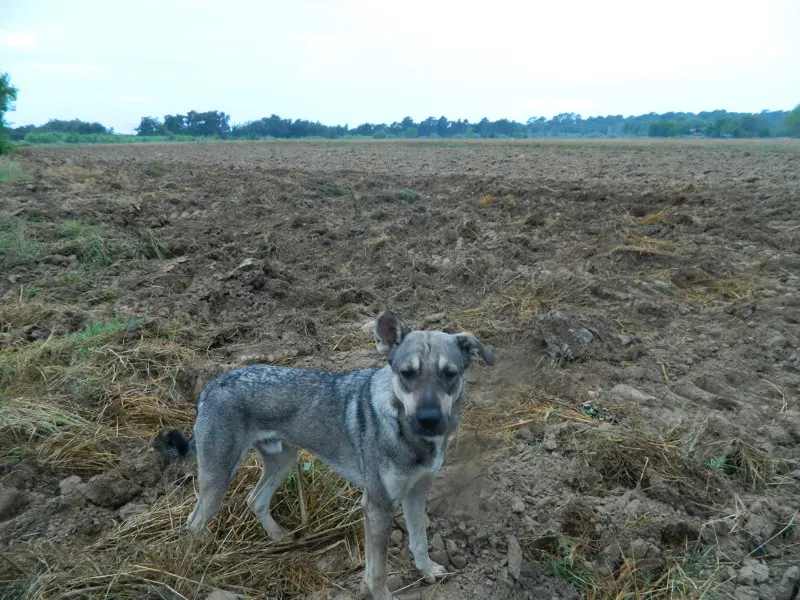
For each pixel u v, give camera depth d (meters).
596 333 2.56
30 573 1.36
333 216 5.10
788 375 2.33
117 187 6.61
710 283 3.27
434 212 5.16
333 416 1.40
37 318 2.69
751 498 1.69
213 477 1.42
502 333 2.64
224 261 3.74
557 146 19.84
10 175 6.30
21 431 1.84
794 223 4.40
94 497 1.60
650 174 8.23
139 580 1.36
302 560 1.47
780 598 1.38
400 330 1.38
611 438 1.85
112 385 2.12
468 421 2.02
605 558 1.47
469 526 1.57
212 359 2.43
